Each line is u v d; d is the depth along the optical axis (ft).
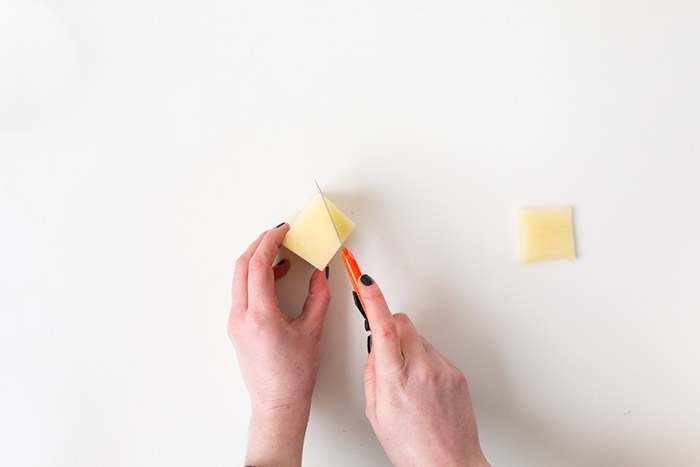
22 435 2.63
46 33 2.64
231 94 2.65
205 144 2.65
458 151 2.70
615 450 2.77
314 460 2.66
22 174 2.65
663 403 2.79
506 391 2.72
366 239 2.66
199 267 2.66
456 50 2.70
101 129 2.66
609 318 2.77
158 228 2.66
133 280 2.66
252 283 2.34
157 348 2.67
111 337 2.66
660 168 2.80
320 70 2.66
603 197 2.77
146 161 2.66
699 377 2.81
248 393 2.66
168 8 2.64
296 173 2.65
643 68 2.80
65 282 2.66
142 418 2.66
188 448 2.66
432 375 2.07
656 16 2.80
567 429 2.76
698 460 2.80
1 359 2.64
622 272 2.78
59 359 2.65
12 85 2.64
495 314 2.72
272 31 2.65
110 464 2.64
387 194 2.67
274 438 2.32
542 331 2.74
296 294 2.65
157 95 2.65
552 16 2.75
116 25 2.64
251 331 2.34
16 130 2.65
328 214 2.49
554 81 2.75
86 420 2.65
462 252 2.70
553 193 2.74
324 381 2.65
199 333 2.67
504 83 2.72
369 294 2.05
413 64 2.68
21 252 2.65
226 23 2.65
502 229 2.72
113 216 2.66
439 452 2.05
